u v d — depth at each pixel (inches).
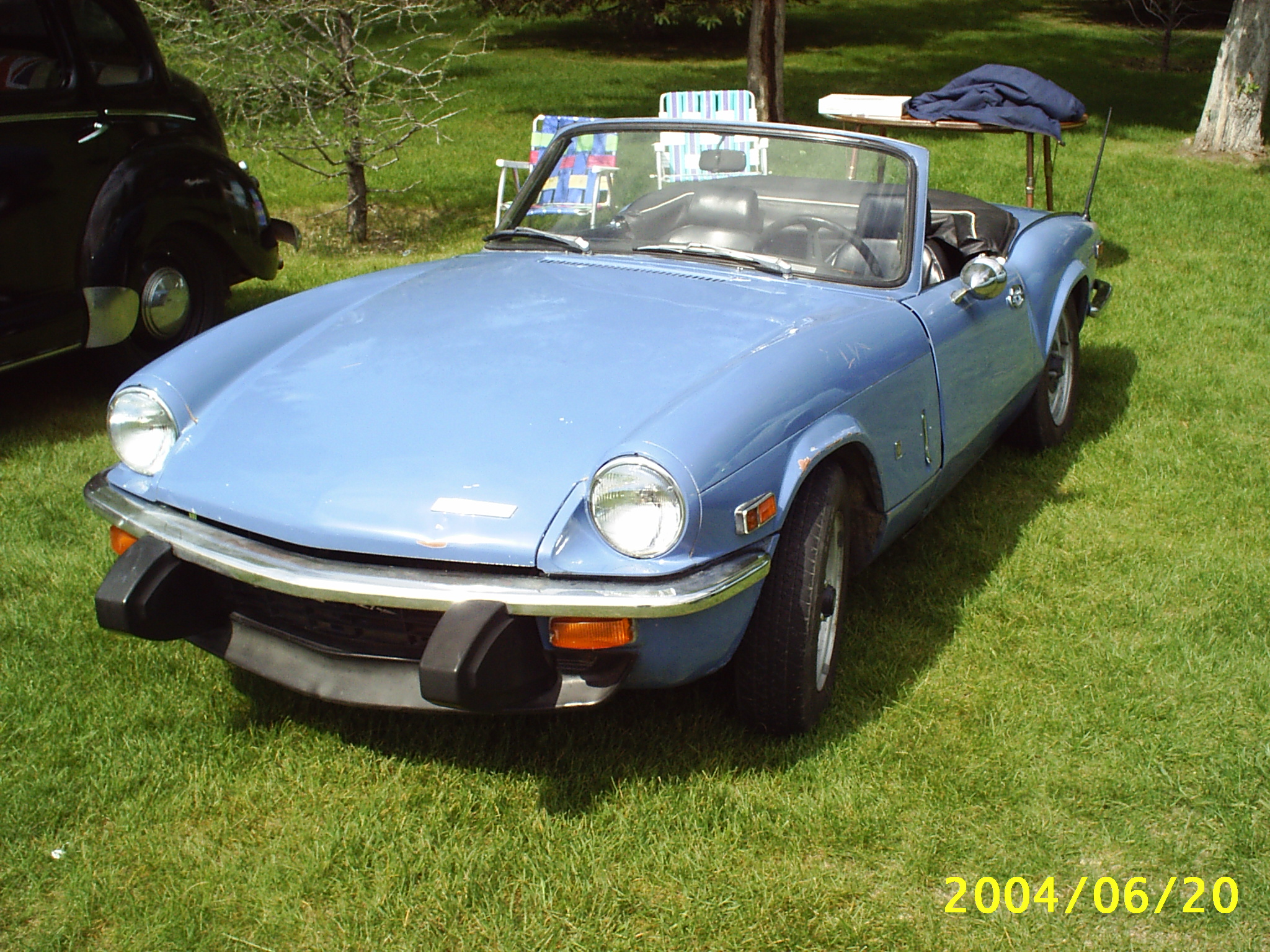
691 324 117.1
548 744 110.6
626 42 938.1
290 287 277.1
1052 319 175.6
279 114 329.4
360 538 92.9
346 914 89.7
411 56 808.9
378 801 102.1
